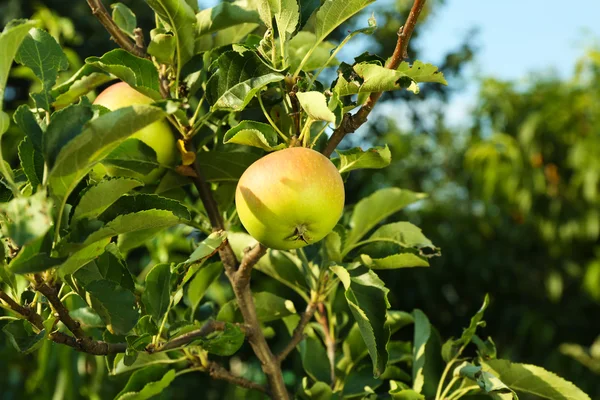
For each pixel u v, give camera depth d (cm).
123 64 82
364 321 76
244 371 216
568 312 289
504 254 297
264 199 73
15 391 145
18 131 157
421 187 341
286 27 78
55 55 78
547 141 283
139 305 84
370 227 95
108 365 85
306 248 93
